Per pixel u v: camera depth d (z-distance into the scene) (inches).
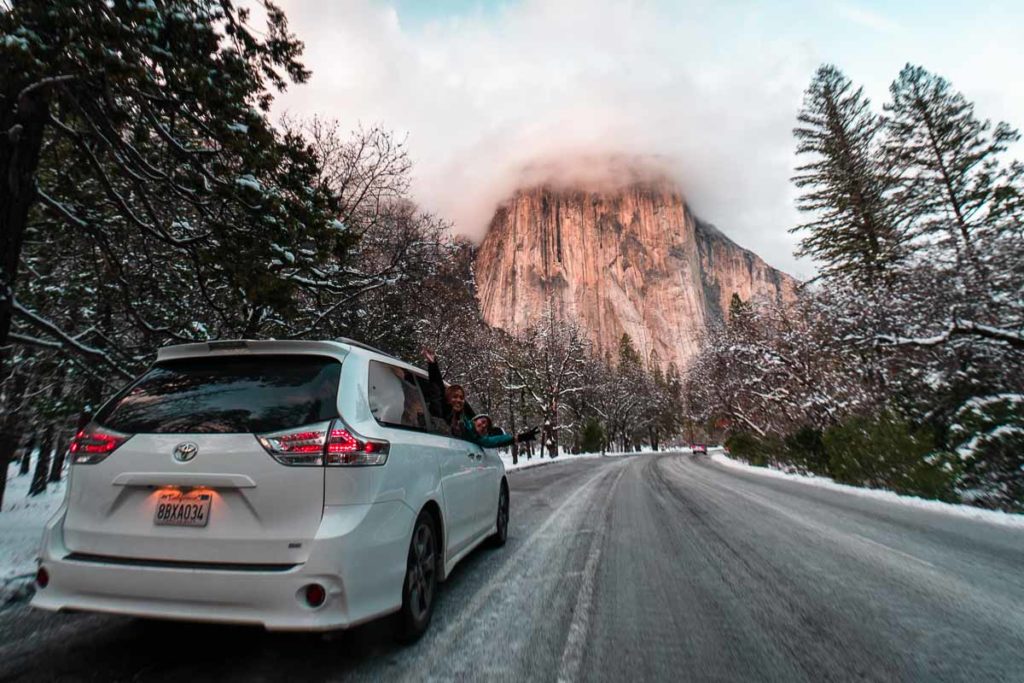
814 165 1124.5
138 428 112.0
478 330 1120.2
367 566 104.0
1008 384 549.3
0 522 255.1
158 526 104.4
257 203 275.1
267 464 103.8
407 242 499.2
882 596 165.9
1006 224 836.0
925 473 473.7
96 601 102.3
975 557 226.5
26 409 324.2
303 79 288.5
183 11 220.5
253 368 119.4
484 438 209.3
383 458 114.9
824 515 355.6
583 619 140.3
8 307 214.5
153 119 238.8
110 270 332.8
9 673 103.8
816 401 840.3
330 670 107.0
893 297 647.1
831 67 1108.5
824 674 109.6
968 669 112.3
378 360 140.2
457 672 107.0
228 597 97.2
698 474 828.0
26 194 217.0
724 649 121.9
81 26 184.5
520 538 255.0
